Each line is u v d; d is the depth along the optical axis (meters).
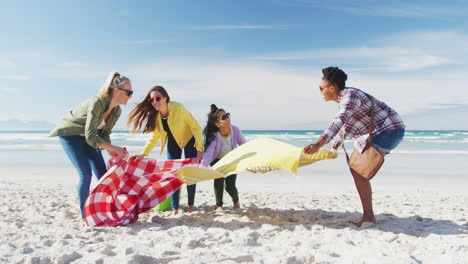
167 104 4.50
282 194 7.61
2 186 8.50
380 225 3.88
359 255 2.76
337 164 13.46
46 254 2.76
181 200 6.43
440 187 8.77
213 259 2.71
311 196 7.32
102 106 3.95
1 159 15.38
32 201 6.00
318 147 3.46
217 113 4.75
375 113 3.62
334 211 5.25
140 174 4.38
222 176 4.06
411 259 2.59
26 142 30.52
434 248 2.98
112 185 4.11
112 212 4.09
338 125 3.45
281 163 3.65
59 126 4.11
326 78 3.75
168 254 2.88
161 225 4.05
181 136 4.68
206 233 3.54
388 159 15.65
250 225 4.00
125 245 3.12
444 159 15.51
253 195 7.38
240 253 2.85
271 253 2.89
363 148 3.66
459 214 5.00
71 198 6.45
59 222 4.16
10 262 2.59
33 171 11.61
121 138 37.03
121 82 4.02
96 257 2.71
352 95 3.56
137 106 4.55
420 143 28.88
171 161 4.52
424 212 5.22
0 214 4.70
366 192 3.87
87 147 4.23
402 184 9.24
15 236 3.37
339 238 3.32
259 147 4.21
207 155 4.71
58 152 18.88
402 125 3.64
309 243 3.12
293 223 4.06
